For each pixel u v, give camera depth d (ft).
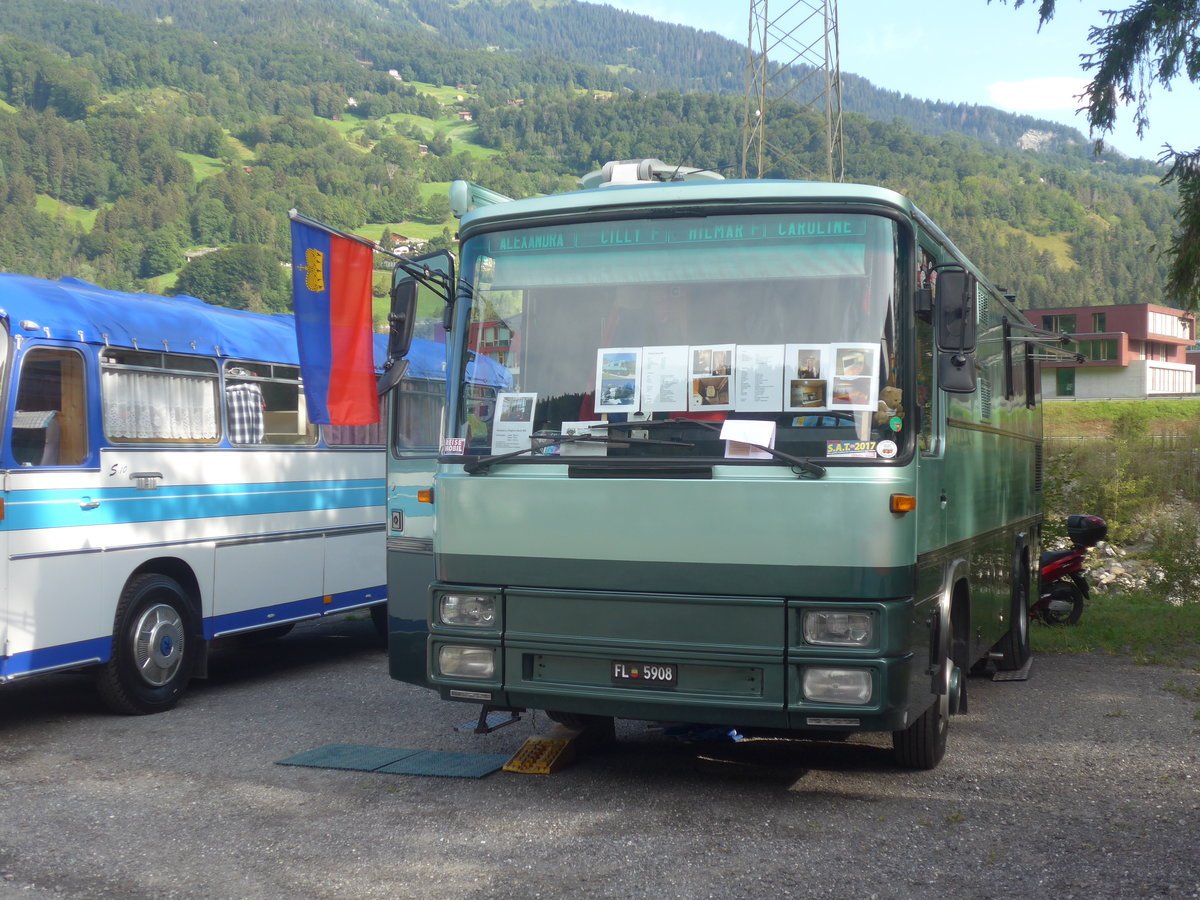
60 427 27.14
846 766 22.94
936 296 19.24
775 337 19.38
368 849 17.90
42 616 26.25
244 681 33.99
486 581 20.51
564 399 20.29
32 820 19.60
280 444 34.55
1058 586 42.68
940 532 21.50
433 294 22.38
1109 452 95.40
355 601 37.70
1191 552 52.60
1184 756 23.63
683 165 25.48
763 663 18.60
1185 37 36.01
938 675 21.16
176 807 20.29
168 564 30.35
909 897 15.78
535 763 22.50
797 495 18.60
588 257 20.62
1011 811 19.79
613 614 19.44
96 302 29.14
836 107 127.85
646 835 18.51
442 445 21.35
